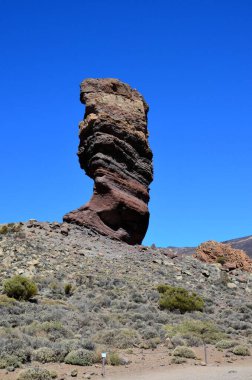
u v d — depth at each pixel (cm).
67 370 2052
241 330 3250
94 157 5481
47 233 5191
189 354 2438
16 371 1964
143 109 6038
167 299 3678
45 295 3584
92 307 3403
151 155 5966
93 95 5738
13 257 4331
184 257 5722
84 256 4747
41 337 2450
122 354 2411
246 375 1967
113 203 5372
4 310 2942
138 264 4869
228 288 4756
